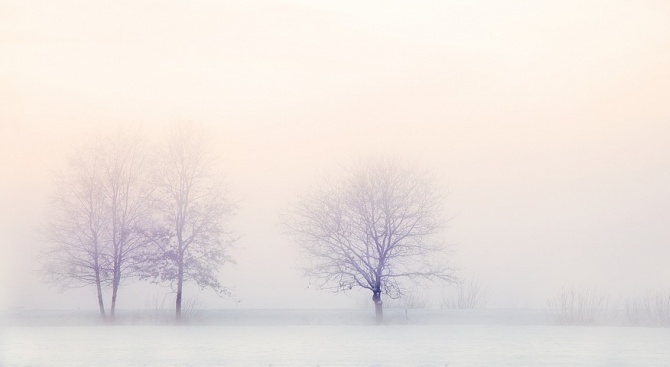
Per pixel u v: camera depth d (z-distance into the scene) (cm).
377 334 4759
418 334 4759
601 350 3688
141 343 4084
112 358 3422
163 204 5581
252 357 3450
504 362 3259
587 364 3216
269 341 4228
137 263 5572
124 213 5553
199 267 5569
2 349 3766
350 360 3359
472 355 3519
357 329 5241
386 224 5581
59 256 5556
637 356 3447
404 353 3588
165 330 5144
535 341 4159
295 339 4391
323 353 3625
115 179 5556
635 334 4606
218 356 3509
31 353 3600
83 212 5556
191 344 4078
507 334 4688
